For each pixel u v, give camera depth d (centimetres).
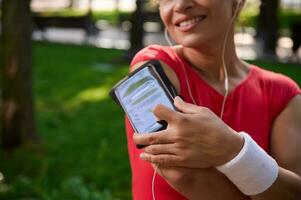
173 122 109
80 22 1560
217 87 138
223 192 118
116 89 126
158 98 121
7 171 493
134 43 1167
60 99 827
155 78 124
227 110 135
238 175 114
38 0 2967
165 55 135
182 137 108
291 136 137
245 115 135
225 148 110
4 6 541
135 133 118
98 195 389
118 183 484
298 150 136
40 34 1633
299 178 122
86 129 661
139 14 1169
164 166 115
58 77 985
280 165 137
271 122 139
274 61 1209
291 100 141
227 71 141
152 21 1586
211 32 133
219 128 109
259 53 1316
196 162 110
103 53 1278
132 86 125
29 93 562
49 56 1207
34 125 571
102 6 2931
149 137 111
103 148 550
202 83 135
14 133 555
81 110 760
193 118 108
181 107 112
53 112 739
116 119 715
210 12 131
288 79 146
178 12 132
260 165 115
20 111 555
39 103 793
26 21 545
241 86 138
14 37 542
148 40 1434
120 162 534
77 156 551
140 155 117
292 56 1311
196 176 115
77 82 942
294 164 135
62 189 391
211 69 139
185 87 133
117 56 1223
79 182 395
